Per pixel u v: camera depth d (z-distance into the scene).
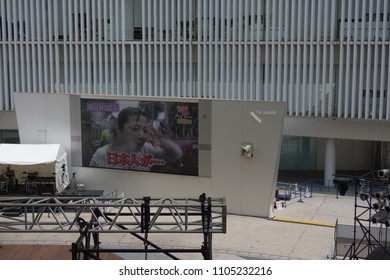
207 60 33.41
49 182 28.75
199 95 33.53
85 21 34.31
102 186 29.91
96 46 34.53
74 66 35.06
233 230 25.70
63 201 25.31
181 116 27.78
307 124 32.69
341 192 28.20
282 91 32.75
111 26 33.88
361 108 31.38
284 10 31.88
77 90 35.03
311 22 31.42
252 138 26.83
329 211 28.36
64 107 29.80
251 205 27.48
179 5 32.81
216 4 32.34
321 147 36.66
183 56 33.41
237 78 33.19
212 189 27.89
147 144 28.59
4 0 34.72
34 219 18.84
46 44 34.88
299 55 31.91
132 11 33.78
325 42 31.30
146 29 33.72
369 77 31.02
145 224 17.47
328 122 32.25
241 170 27.30
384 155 35.41
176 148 28.11
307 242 24.33
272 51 32.12
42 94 30.06
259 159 26.89
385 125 31.36
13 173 30.00
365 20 30.67
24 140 30.81
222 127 27.19
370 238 21.56
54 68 35.34
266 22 31.98
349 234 22.69
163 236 24.88
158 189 28.86
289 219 27.14
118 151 29.17
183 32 33.12
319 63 31.73
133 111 28.58
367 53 30.83
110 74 34.72
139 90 34.28
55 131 30.16
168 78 33.81
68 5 34.19
